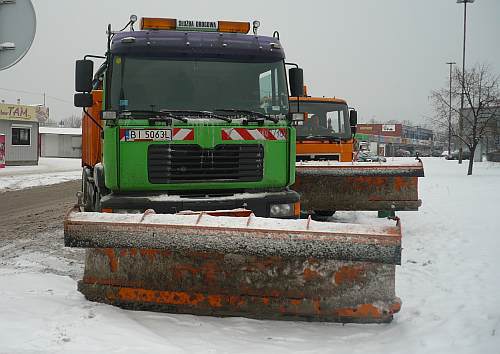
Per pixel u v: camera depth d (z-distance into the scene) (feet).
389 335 14.99
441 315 16.87
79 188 68.59
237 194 21.79
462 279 21.38
